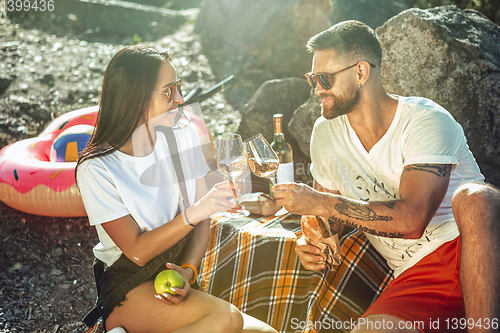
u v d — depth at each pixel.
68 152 3.50
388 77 3.25
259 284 2.36
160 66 1.84
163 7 7.80
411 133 1.95
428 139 1.89
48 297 2.84
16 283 2.92
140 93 1.81
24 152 3.49
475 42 3.02
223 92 5.07
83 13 6.25
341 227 2.22
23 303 2.77
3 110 4.44
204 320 1.70
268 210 2.67
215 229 2.57
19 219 3.37
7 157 3.41
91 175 1.79
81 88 5.00
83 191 1.82
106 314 1.86
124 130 1.84
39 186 3.14
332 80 1.99
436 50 3.03
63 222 3.41
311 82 2.08
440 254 1.93
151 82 1.82
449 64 3.01
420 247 2.02
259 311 2.35
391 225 1.82
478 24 3.19
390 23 3.19
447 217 1.99
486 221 1.67
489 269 1.63
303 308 2.25
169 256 1.91
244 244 2.41
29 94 4.73
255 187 3.29
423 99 2.05
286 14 5.14
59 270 3.07
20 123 4.38
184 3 7.83
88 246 3.29
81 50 5.71
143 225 1.87
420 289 1.88
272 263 2.33
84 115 3.99
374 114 2.04
